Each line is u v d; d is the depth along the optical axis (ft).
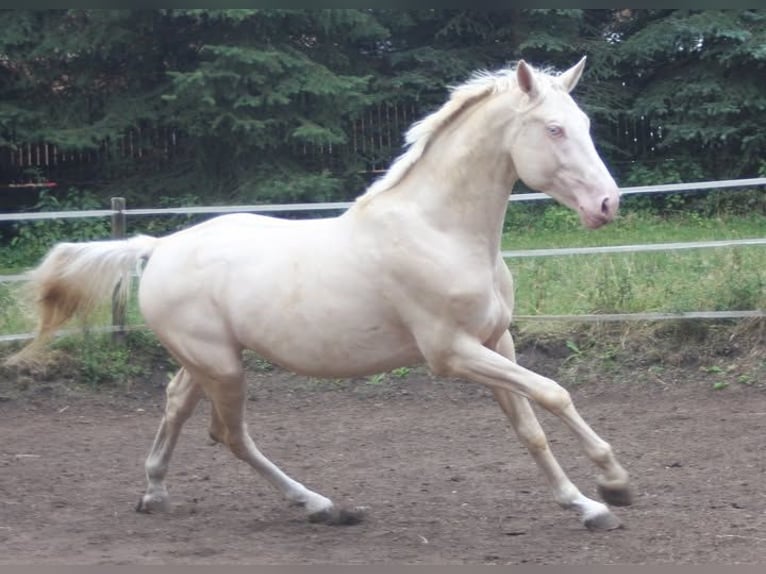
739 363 29.63
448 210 16.49
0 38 47.26
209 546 16.62
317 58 51.06
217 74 45.98
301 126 48.67
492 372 16.17
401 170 16.98
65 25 48.65
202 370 18.01
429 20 54.70
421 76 52.75
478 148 16.39
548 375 30.40
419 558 15.76
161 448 19.16
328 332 16.88
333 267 16.88
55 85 51.16
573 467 22.24
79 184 54.80
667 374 29.78
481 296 16.29
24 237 46.80
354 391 30.14
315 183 48.88
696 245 30.32
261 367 31.42
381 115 56.18
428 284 16.24
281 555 16.07
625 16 56.65
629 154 56.54
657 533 16.62
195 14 46.47
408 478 21.74
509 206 50.98
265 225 18.16
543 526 17.54
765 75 53.06
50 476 22.27
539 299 32.32
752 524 17.08
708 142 53.88
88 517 18.88
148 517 18.85
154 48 50.08
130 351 31.32
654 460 22.49
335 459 23.71
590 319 31.04
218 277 17.74
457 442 25.04
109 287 19.13
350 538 17.16
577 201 15.72
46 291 19.13
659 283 32.55
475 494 20.17
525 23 53.52
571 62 54.95
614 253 35.45
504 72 17.07
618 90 55.31
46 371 30.22
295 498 18.38
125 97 50.44
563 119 15.87
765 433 24.25
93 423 27.86
